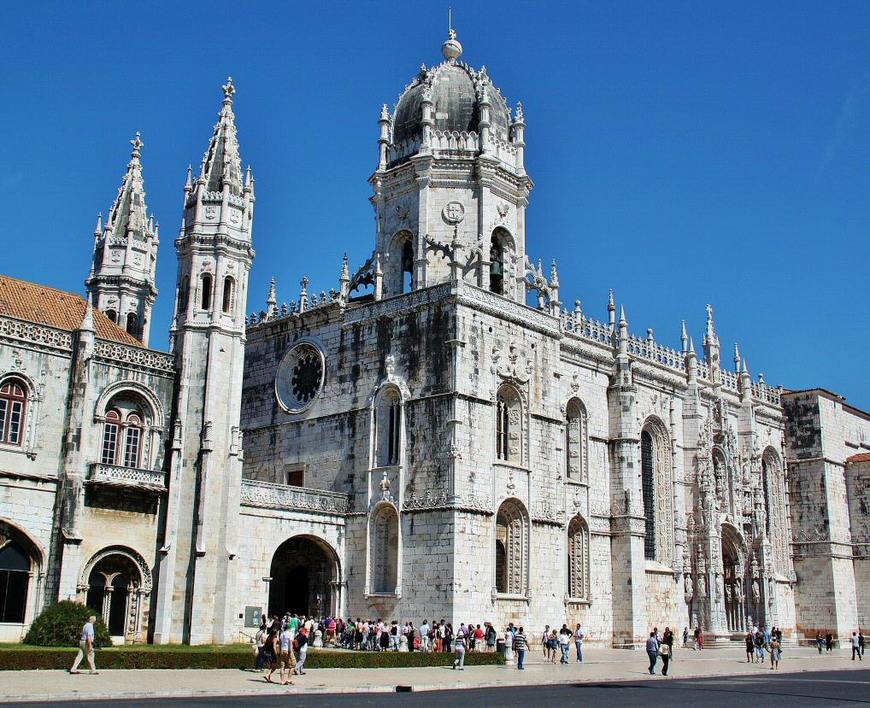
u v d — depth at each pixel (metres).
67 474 50.16
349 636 57.41
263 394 70.88
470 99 67.62
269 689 35.72
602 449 72.19
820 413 94.19
